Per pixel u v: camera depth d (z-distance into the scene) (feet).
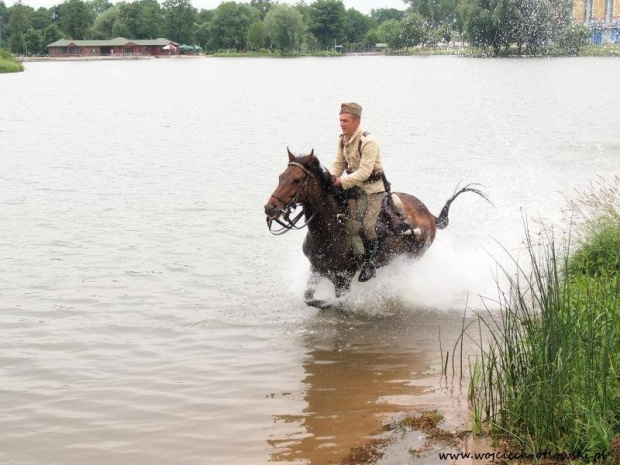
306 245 30.94
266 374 26.35
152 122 130.72
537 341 21.04
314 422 22.67
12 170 74.69
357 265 31.17
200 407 23.82
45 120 135.64
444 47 581.53
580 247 34.58
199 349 28.71
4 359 27.63
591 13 346.74
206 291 35.65
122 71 395.34
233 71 378.12
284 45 643.86
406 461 20.01
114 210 54.70
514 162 76.64
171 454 21.01
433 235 34.55
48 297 34.71
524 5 333.62
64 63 554.46
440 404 23.49
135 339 29.73
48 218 51.75
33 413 23.47
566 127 109.91
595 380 19.76
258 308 33.19
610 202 38.14
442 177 67.56
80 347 28.89
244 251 42.93
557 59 322.14
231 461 20.54
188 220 51.24
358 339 29.53
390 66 388.16
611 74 231.71
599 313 22.77
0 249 43.27
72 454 21.07
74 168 76.43
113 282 37.09
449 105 156.15
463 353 27.78
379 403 23.79
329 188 29.78
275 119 134.00
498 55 350.64
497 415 21.44
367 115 136.77
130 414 23.40
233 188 64.18
